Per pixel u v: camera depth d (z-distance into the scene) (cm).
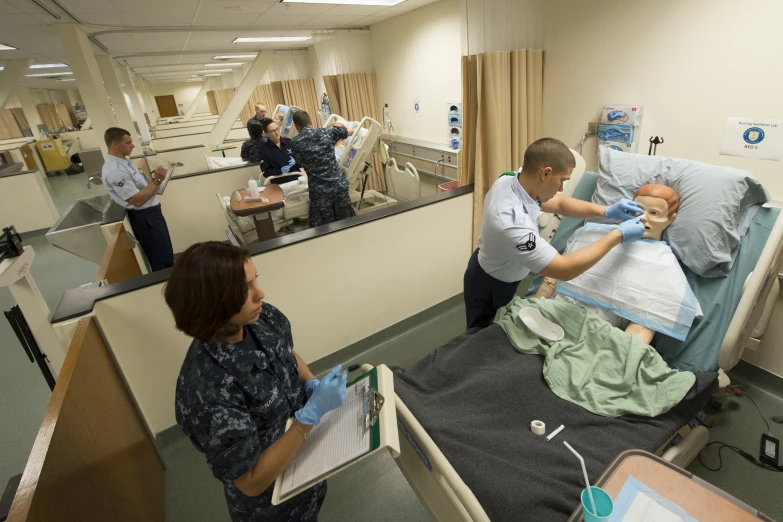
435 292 263
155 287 170
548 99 248
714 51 174
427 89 427
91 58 362
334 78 512
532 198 152
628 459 93
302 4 329
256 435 80
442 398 131
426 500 123
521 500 98
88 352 133
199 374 80
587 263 134
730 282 148
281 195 322
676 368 146
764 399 182
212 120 1012
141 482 146
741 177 150
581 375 133
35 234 520
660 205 158
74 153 912
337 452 90
